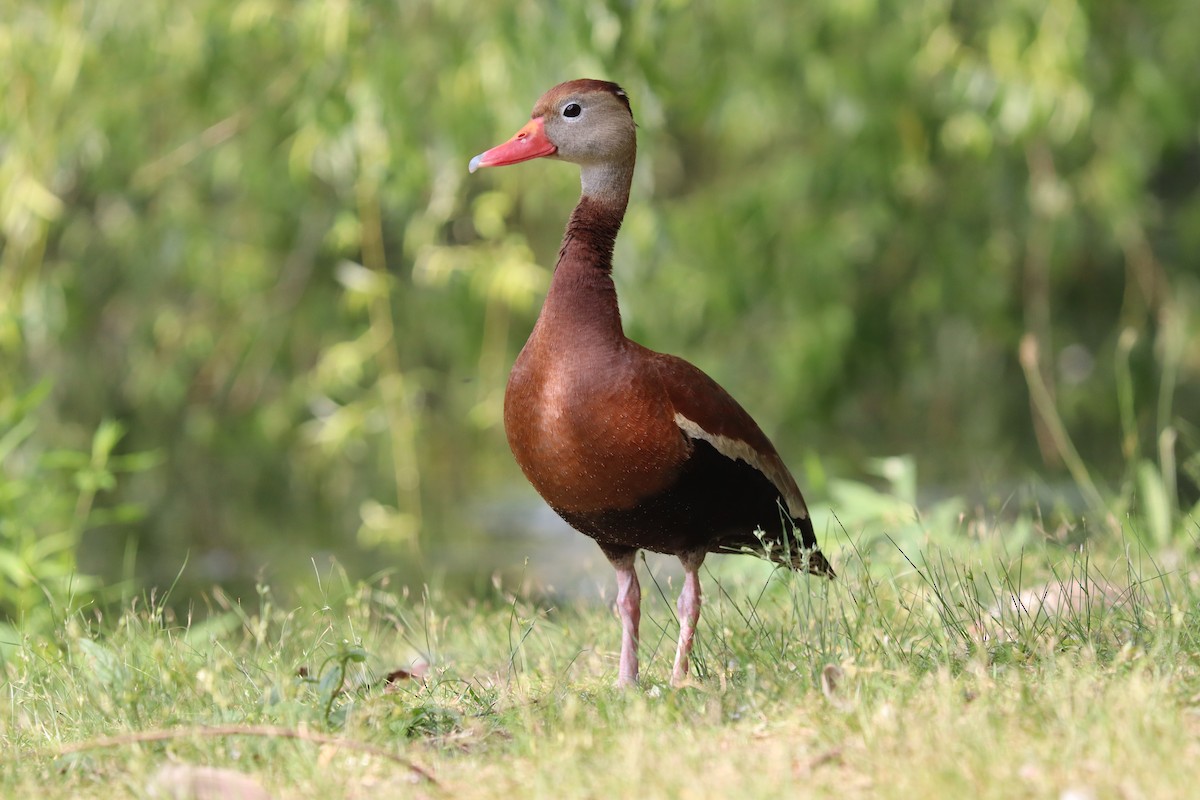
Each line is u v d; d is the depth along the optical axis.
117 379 18.14
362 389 17.20
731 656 7.57
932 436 20.95
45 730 6.91
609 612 9.51
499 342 16.64
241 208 16.30
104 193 15.95
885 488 18.08
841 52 16.27
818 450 19.78
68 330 16.12
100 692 7.32
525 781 5.65
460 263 14.47
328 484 19.06
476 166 8.14
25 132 13.53
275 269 16.61
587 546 15.72
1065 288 20.12
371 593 9.56
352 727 6.30
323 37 12.84
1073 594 8.49
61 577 10.12
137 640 8.09
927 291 17.78
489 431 20.45
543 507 18.12
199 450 18.70
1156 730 5.52
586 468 7.38
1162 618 7.02
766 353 18.56
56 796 5.90
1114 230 17.66
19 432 10.87
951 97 15.34
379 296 14.65
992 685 6.15
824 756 5.63
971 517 11.77
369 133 13.17
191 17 14.31
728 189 17.78
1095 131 17.09
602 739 6.09
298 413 17.61
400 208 14.61
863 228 17.08
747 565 10.39
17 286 14.41
